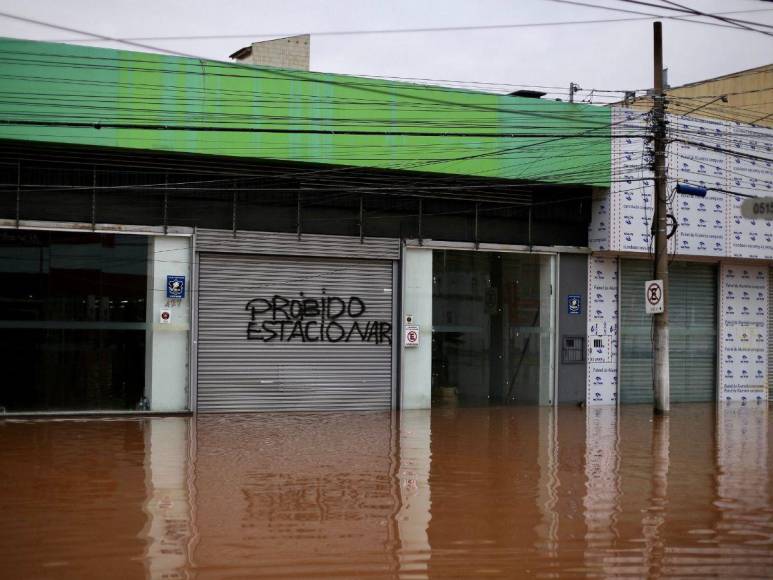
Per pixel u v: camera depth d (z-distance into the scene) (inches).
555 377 854.5
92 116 667.4
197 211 723.4
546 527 363.3
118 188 687.7
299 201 754.8
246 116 709.9
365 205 781.3
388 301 794.2
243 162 728.3
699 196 833.5
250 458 521.7
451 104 776.3
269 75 716.7
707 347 935.0
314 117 730.8
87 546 324.2
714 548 333.4
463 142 781.3
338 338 775.1
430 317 808.3
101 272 700.7
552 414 789.2
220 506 392.8
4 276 677.3
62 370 690.8
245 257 743.1
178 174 714.8
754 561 316.5
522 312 851.4
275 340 753.0
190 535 342.0
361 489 435.8
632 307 894.4
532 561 314.2
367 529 355.9
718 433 670.5
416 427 682.2
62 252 690.8
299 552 321.1
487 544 335.9
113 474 464.1
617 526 366.3
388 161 756.0
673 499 421.1
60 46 659.4
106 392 701.3
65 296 691.4
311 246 757.9
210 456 526.3
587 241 869.2
